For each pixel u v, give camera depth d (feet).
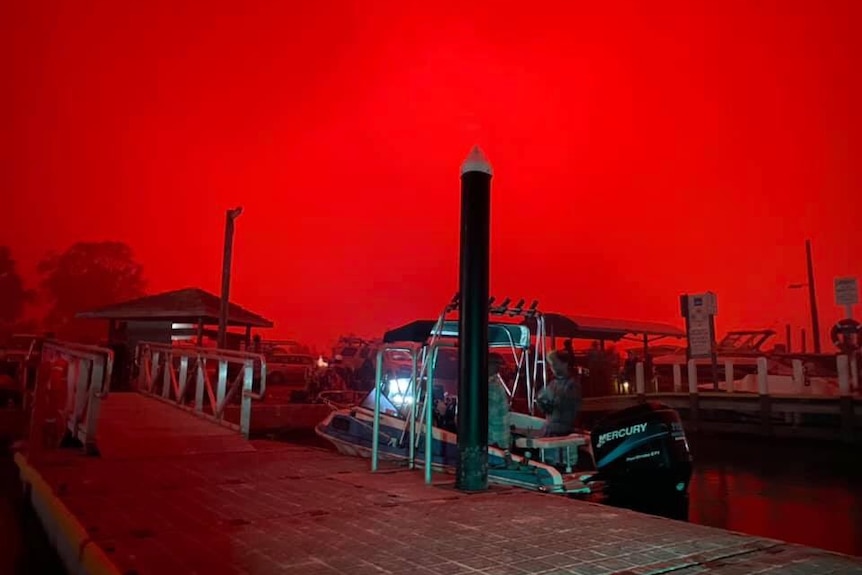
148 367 52.39
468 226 20.88
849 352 64.90
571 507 17.46
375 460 24.09
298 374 103.04
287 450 29.40
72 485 20.24
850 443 52.01
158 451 27.76
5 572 17.10
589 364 81.51
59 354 31.58
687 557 12.78
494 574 11.66
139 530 14.61
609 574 11.70
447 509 17.10
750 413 59.31
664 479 24.89
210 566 11.91
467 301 20.75
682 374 87.81
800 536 23.88
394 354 32.94
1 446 40.45
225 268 63.21
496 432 25.17
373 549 13.17
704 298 67.51
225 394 35.37
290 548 13.20
